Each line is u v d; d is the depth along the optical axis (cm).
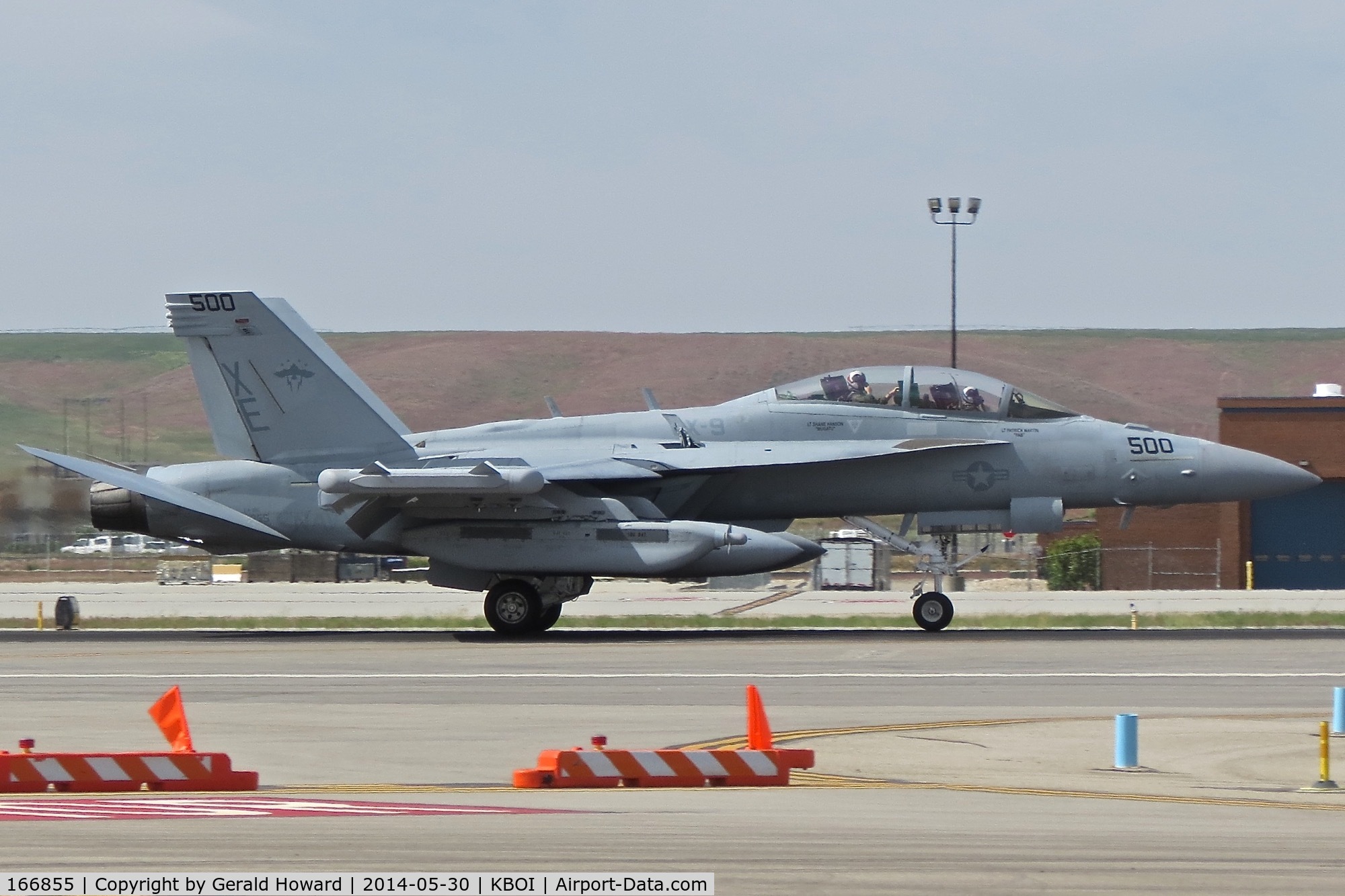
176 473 10738
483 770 4812
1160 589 17812
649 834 3688
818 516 10594
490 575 10300
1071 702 6431
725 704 6350
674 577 10069
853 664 7950
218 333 10619
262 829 3750
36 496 17600
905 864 3344
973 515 10375
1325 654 8362
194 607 14850
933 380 10481
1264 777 4741
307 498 10512
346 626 12275
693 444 10519
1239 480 10206
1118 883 3169
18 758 4431
